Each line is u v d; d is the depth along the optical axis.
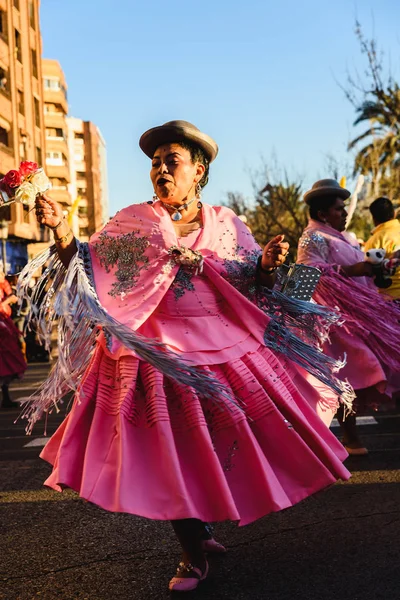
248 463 3.43
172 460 3.28
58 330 3.66
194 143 3.94
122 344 3.52
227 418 3.45
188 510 3.19
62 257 3.80
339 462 3.57
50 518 4.74
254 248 4.00
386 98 28.14
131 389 3.40
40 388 3.77
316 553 3.90
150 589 3.53
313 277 4.14
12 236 32.66
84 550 4.11
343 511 4.59
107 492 3.28
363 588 3.41
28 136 36.59
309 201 6.61
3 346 10.37
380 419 7.71
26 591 3.56
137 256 3.76
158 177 3.89
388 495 4.88
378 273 6.09
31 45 38.62
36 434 7.95
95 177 92.81
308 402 4.05
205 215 3.94
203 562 3.56
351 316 6.02
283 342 3.93
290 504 3.40
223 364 3.63
